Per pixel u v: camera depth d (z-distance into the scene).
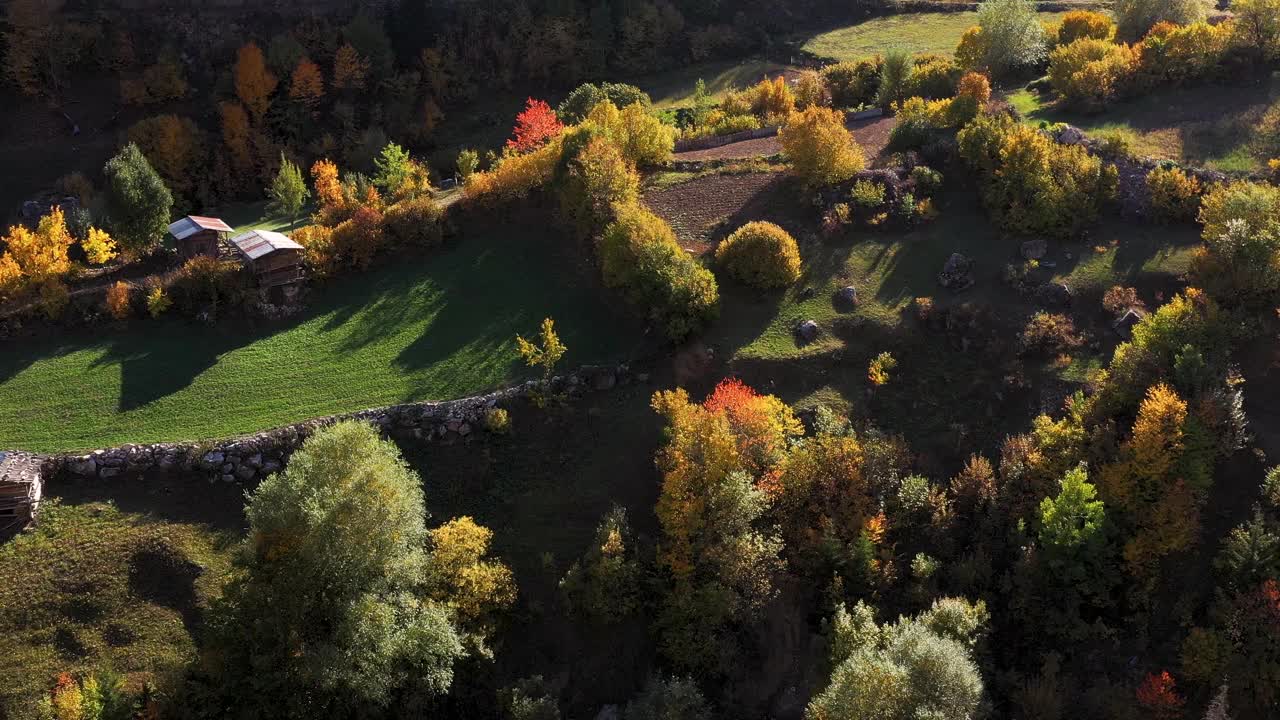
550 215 86.88
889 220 81.25
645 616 59.47
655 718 52.53
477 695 57.41
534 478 65.69
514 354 73.62
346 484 55.09
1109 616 56.59
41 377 72.38
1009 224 78.19
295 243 80.19
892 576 58.19
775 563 58.62
